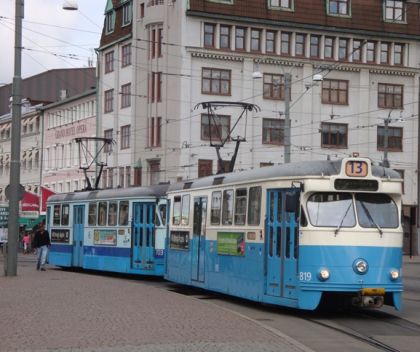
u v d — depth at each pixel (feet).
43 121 256.93
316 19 188.14
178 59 177.58
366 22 192.24
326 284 49.34
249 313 54.39
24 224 212.23
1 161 290.56
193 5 177.17
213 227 64.75
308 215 50.16
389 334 44.39
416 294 73.00
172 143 178.09
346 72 190.80
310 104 186.80
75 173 229.04
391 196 51.65
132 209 88.79
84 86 279.69
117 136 197.88
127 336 37.68
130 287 68.13
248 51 182.19
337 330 45.42
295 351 34.27
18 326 41.06
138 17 187.73
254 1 183.21
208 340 36.83
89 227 98.84
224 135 179.63
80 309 49.34
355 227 50.14
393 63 195.00
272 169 54.95
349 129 190.19
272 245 53.88
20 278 80.84
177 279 73.36
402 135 195.62
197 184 69.87
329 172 50.62
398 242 50.96
